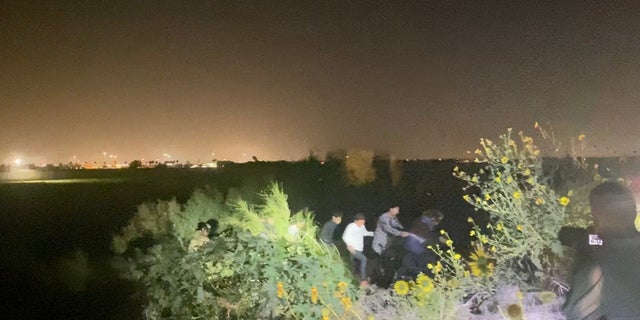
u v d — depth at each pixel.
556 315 6.46
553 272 7.27
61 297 9.91
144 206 8.77
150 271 6.70
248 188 9.30
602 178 7.88
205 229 8.30
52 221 17.22
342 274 6.77
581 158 8.51
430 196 16.38
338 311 6.27
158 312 6.64
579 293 3.89
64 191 20.92
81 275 10.52
